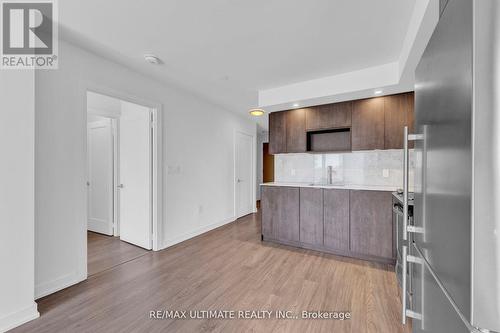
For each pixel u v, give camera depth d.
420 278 0.99
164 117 3.21
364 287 2.19
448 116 0.69
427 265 0.89
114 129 3.82
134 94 2.79
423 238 0.94
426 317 0.91
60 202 2.12
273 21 1.86
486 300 0.53
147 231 3.16
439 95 0.77
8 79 1.64
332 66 2.66
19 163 1.68
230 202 4.70
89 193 4.09
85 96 2.30
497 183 0.52
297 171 3.94
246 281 2.31
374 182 3.33
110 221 3.81
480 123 0.54
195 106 3.77
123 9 1.71
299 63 2.59
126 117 3.42
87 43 2.20
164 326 1.67
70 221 2.19
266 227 3.55
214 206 4.21
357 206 2.89
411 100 2.86
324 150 3.59
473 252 0.55
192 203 3.70
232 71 2.81
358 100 3.16
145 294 2.08
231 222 4.67
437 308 0.78
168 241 3.27
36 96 1.95
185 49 2.30
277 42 2.16
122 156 3.48
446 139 0.70
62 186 2.13
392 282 2.28
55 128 2.08
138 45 2.23
